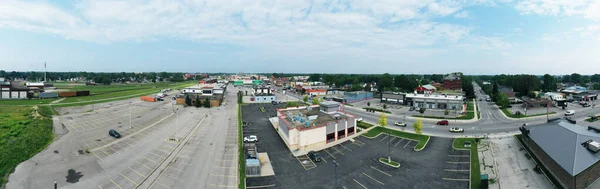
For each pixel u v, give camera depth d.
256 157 49.16
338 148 59.22
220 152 56.06
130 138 65.31
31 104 104.56
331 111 83.31
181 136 67.75
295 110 83.62
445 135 68.19
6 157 48.91
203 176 44.72
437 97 115.25
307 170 47.44
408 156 53.66
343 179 43.75
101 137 65.62
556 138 48.53
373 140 64.62
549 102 110.50
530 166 47.66
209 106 119.00
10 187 40.03
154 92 175.25
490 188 40.38
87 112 98.81
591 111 97.25
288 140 61.81
